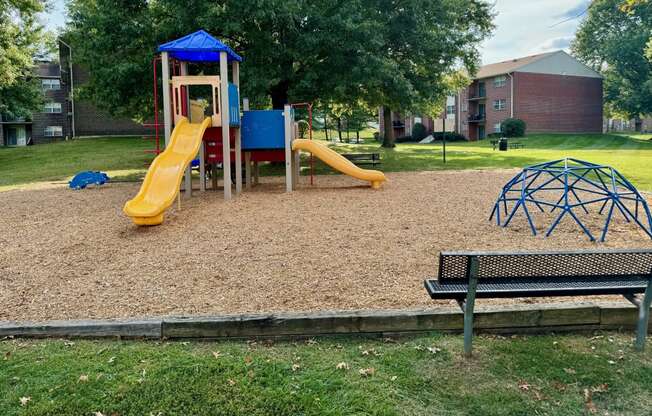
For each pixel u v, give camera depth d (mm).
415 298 4547
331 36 16172
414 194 11570
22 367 3260
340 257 6043
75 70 46062
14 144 49469
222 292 4855
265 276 5340
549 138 43906
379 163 19734
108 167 22906
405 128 60969
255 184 14594
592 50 53969
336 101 22406
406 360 3316
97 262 6078
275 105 19391
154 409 2771
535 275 3598
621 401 2855
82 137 44375
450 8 20031
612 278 3613
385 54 18734
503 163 20812
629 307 3754
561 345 3525
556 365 3242
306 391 2945
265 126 12812
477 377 3102
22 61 27297
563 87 52688
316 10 16500
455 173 16656
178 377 3094
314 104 23234
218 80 11180
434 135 55375
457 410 2766
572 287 3510
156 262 6000
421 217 8578
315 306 4410
